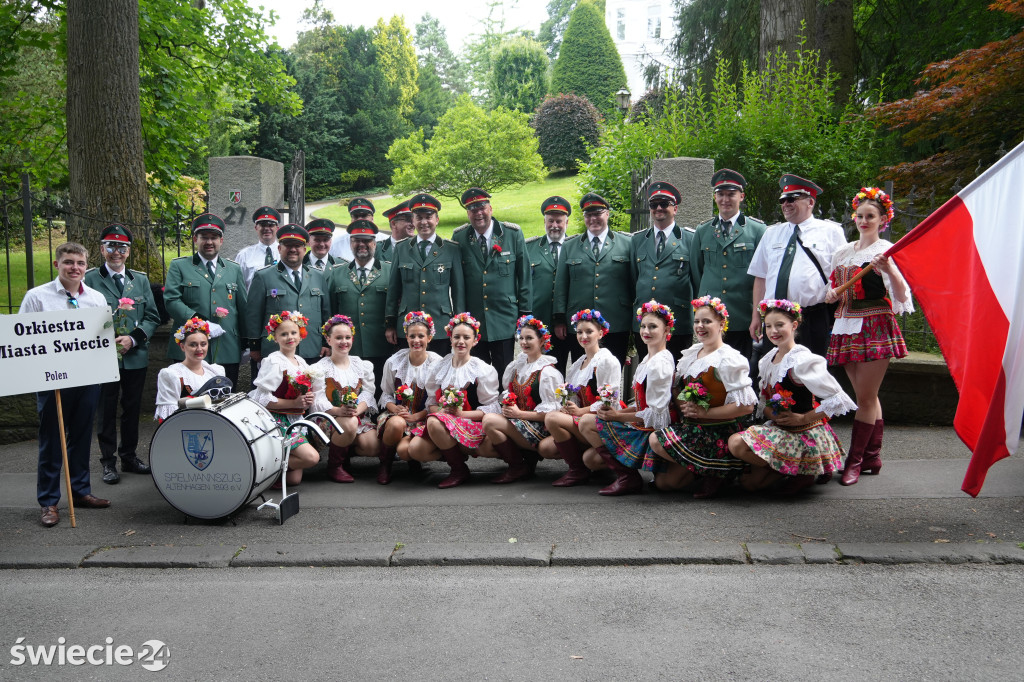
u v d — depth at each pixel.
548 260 8.04
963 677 3.48
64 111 14.20
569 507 5.73
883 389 7.61
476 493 6.19
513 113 28.66
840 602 4.18
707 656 3.71
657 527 5.24
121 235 6.93
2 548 5.21
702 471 5.74
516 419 6.36
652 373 5.82
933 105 10.34
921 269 5.32
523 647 3.85
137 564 4.96
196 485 5.56
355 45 39.84
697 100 12.54
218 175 10.07
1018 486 5.80
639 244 7.38
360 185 36.66
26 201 8.09
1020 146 5.01
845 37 13.12
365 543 5.14
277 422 6.20
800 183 6.34
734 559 4.70
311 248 8.22
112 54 9.46
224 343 7.48
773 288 6.45
